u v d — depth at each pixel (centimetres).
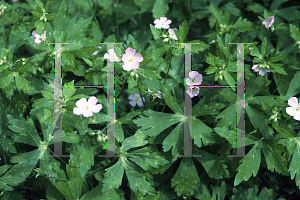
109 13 126
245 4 126
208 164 101
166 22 102
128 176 98
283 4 127
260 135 101
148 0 126
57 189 101
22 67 98
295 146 100
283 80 107
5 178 98
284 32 118
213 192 103
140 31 124
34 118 104
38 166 103
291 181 110
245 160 98
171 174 105
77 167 99
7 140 101
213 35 110
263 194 105
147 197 100
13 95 104
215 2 126
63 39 101
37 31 101
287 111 99
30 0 124
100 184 101
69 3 124
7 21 107
